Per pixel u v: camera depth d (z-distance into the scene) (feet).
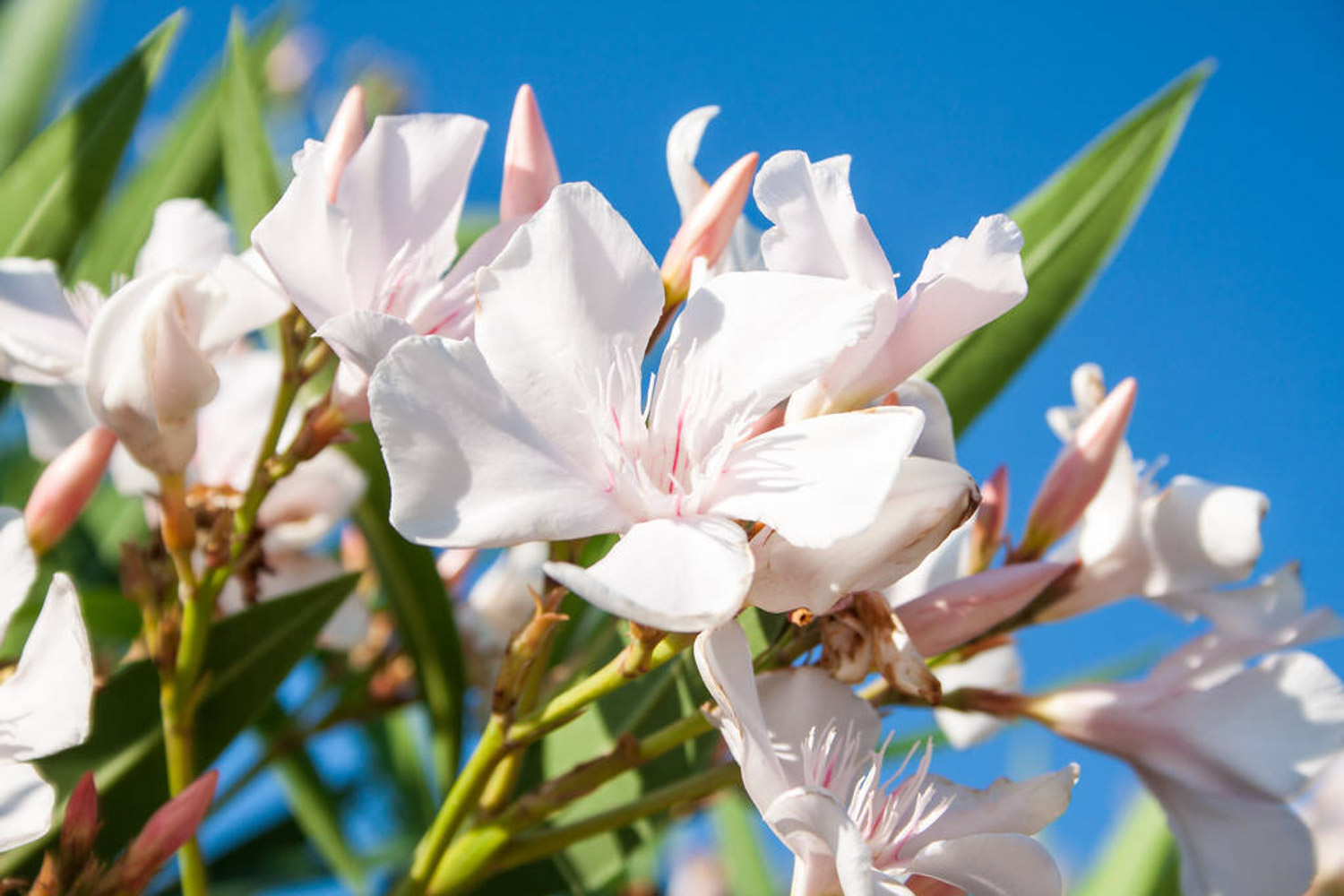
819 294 0.80
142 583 0.91
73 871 0.83
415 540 0.74
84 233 1.01
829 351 0.79
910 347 0.80
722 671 0.77
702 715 0.87
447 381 0.76
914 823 0.82
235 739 0.91
